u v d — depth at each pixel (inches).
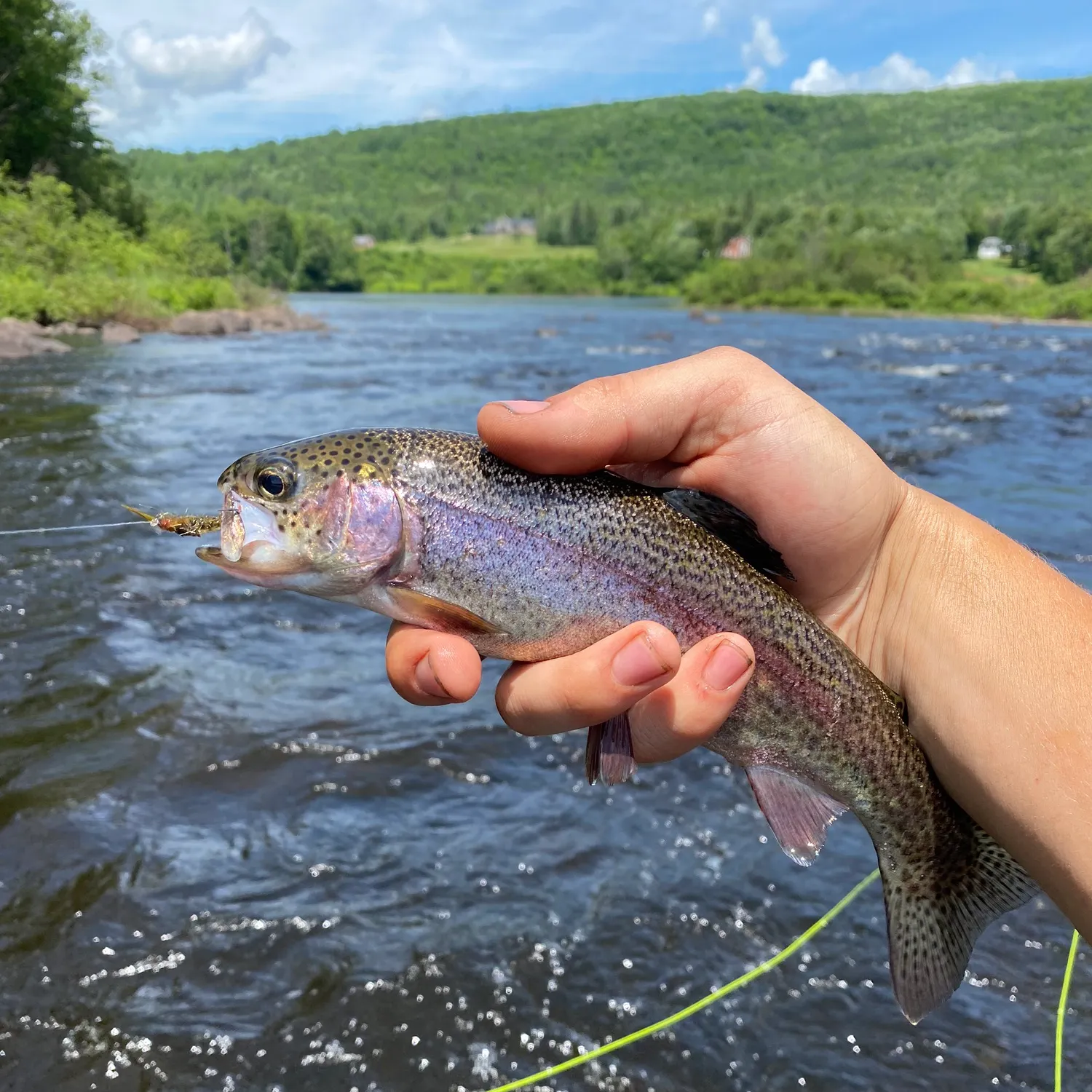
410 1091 15.4
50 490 48.4
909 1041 16.4
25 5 209.0
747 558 12.8
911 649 12.2
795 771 12.6
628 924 18.6
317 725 25.1
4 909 18.3
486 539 12.3
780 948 18.2
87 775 22.3
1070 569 37.9
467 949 17.9
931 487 52.3
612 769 12.5
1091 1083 15.7
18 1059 15.5
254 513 12.4
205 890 19.0
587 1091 15.5
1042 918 19.1
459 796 22.2
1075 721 10.7
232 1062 15.7
